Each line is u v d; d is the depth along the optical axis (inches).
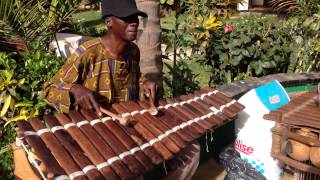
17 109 147.3
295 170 124.4
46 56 167.8
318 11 241.9
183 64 192.5
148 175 120.0
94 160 87.9
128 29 99.6
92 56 101.3
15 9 176.4
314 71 214.8
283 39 219.6
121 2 98.3
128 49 107.0
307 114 117.1
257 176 132.2
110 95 106.0
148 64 145.4
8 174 127.0
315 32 233.3
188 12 220.7
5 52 169.6
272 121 127.4
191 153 113.5
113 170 87.4
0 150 135.0
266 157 133.7
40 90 150.2
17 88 148.9
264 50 206.2
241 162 135.6
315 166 117.0
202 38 212.7
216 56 212.4
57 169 83.4
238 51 202.5
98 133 94.8
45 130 91.8
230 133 146.0
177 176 110.4
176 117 112.0
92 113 100.3
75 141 91.3
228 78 212.5
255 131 135.6
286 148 124.0
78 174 83.5
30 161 95.9
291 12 299.0
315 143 114.3
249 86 166.7
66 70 102.0
